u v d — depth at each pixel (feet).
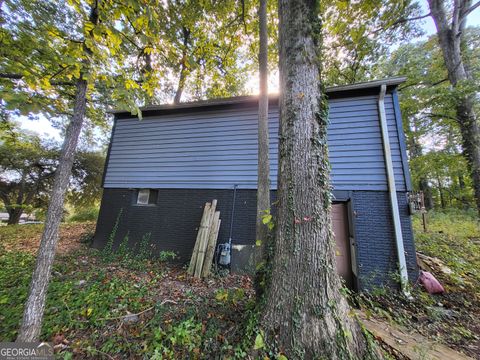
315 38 8.07
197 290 11.66
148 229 18.10
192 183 17.90
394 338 7.59
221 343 6.70
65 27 11.19
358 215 13.74
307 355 5.64
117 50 8.85
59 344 6.88
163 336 7.15
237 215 16.29
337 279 6.63
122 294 10.34
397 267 12.42
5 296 9.43
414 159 26.43
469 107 20.67
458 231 22.71
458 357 6.82
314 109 7.46
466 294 11.12
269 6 18.99
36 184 34.76
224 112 18.29
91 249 18.52
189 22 20.53
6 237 21.89
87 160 38.91
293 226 6.75
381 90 14.26
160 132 19.65
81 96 8.59
